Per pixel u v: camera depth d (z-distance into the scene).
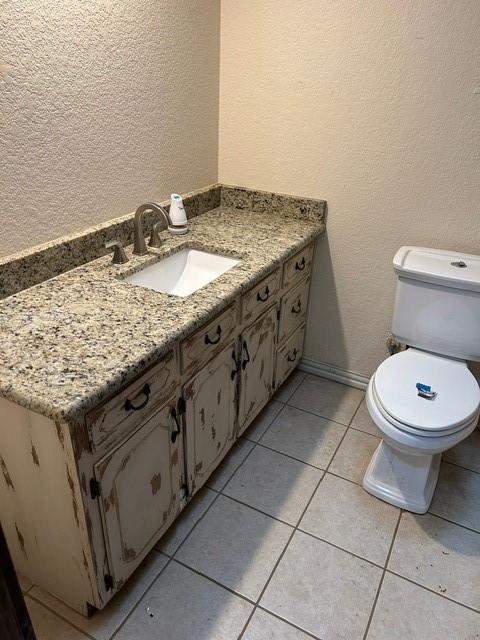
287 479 1.91
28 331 1.24
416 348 1.98
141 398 1.23
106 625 1.39
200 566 1.57
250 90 2.10
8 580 0.89
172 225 1.95
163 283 1.82
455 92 1.75
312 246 2.23
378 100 1.88
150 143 1.84
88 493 1.13
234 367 1.73
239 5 1.97
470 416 1.57
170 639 1.36
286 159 2.16
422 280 1.83
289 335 2.23
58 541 1.26
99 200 1.68
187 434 1.52
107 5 1.50
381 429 1.62
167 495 1.50
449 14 1.66
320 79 1.95
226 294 1.48
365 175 2.03
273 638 1.37
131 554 1.38
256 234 2.02
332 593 1.50
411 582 1.53
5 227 1.38
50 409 0.97
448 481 1.93
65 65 1.41
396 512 1.78
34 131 1.38
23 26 1.26
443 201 1.93
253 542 1.65
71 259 1.60
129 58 1.64
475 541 1.68
